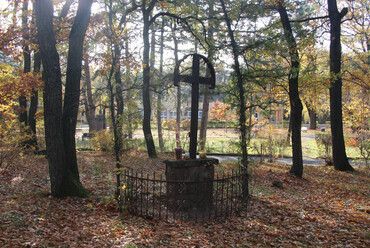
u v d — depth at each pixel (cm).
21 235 455
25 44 1012
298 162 1238
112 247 452
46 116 709
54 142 712
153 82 1334
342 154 1430
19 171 973
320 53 1908
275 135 1723
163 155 1656
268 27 960
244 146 825
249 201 802
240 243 521
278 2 1067
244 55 882
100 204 691
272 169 1354
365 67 1877
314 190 1036
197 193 679
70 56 772
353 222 652
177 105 2167
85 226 536
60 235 475
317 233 579
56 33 1015
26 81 972
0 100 980
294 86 1227
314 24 1475
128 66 812
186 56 770
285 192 979
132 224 575
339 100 1435
